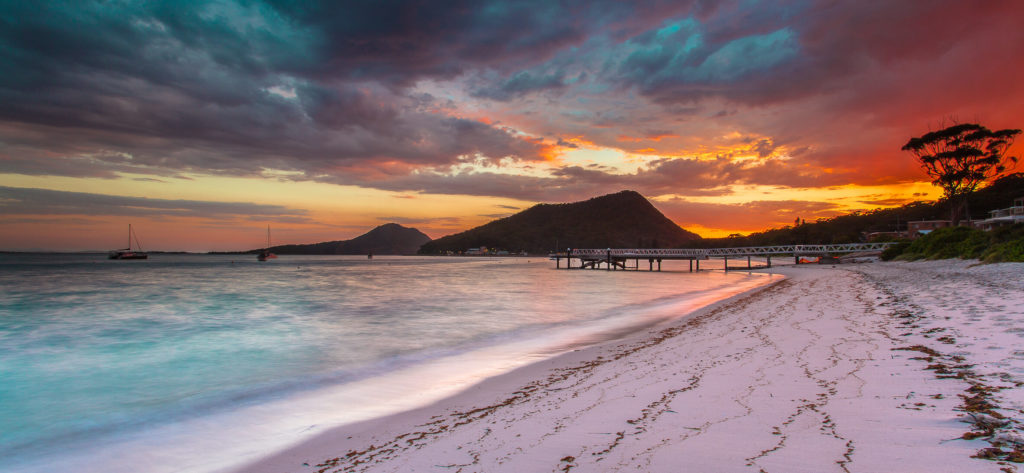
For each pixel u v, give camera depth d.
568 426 5.34
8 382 10.45
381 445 5.69
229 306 26.31
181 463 5.88
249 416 7.66
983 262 30.80
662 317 18.83
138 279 57.28
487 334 15.95
